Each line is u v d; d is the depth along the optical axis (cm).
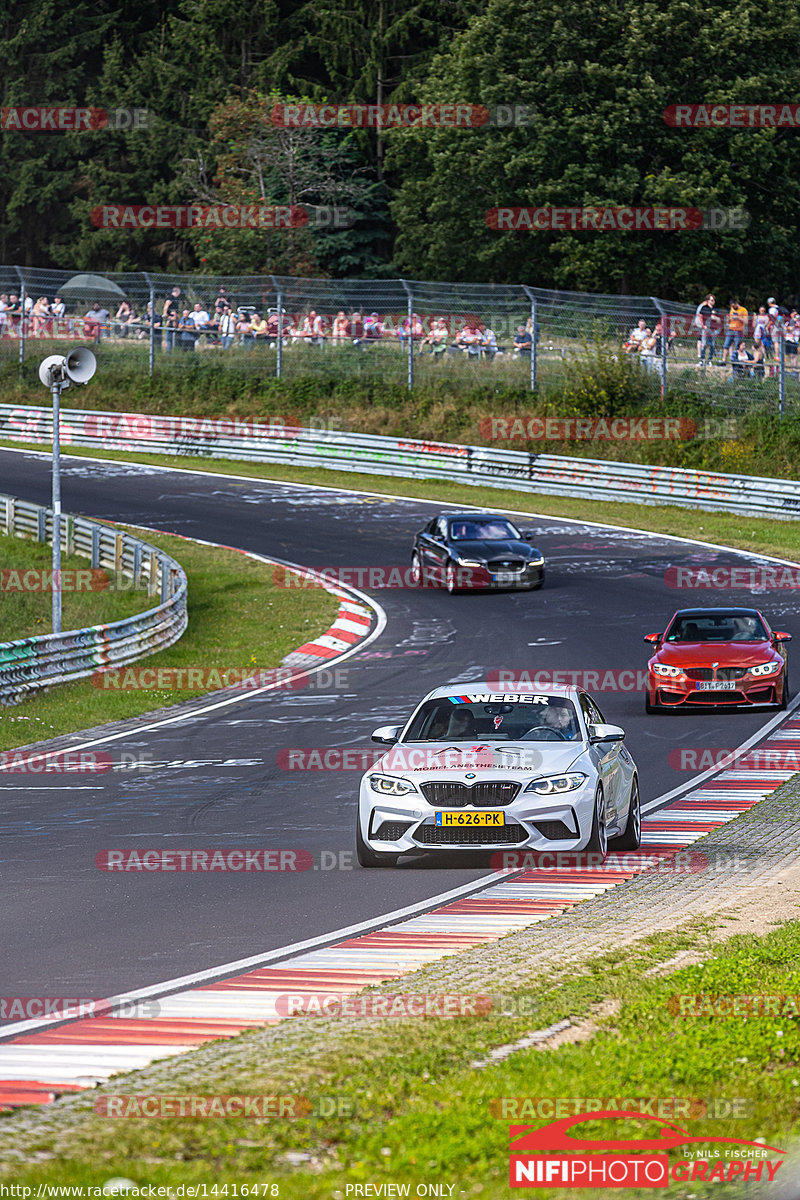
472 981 2447
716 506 12575
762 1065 1903
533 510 12862
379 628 8788
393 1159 1550
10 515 12212
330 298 16050
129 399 17300
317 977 2536
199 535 12194
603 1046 1958
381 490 14050
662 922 2948
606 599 9288
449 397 15562
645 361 14575
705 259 17575
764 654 6172
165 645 8406
